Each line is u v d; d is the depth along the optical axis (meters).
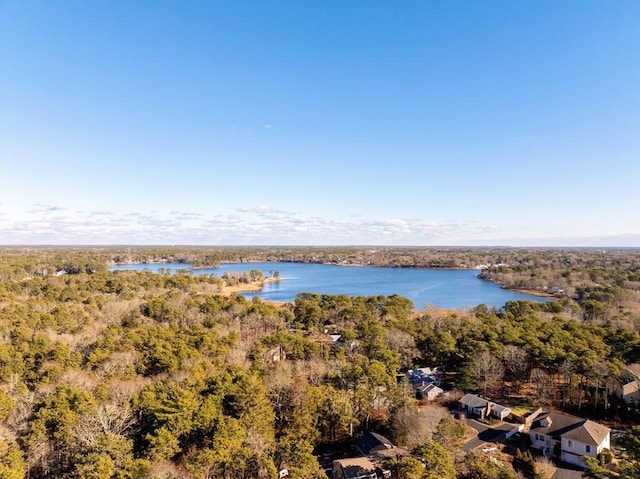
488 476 34.34
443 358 79.50
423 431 42.78
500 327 81.56
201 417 39.78
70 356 59.47
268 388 49.28
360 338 82.38
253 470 36.38
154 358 58.97
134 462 33.91
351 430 48.94
